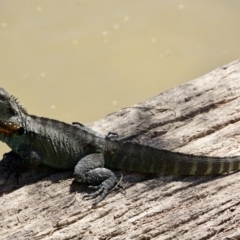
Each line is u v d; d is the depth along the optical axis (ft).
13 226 34.55
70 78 78.13
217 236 34.06
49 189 37.27
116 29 85.61
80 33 84.58
